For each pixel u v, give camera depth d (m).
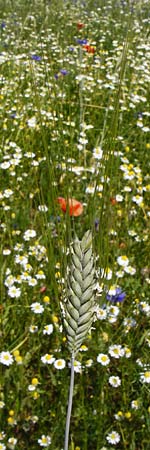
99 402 1.89
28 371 2.02
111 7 6.07
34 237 2.41
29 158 2.82
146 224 2.54
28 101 3.23
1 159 2.77
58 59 3.88
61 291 1.39
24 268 2.22
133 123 3.27
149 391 1.91
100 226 1.38
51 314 2.12
